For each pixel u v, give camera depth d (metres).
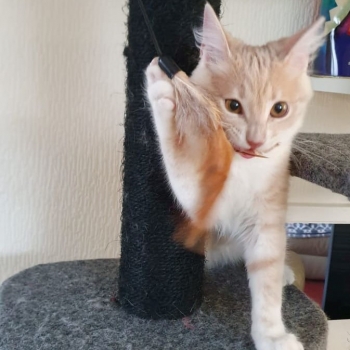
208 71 0.83
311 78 1.18
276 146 0.87
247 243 0.96
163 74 0.75
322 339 0.88
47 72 1.18
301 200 1.25
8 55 1.15
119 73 1.22
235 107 0.81
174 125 0.76
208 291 1.02
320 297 1.48
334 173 0.91
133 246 0.89
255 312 0.86
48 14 1.15
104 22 1.18
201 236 0.89
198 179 0.79
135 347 0.82
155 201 0.86
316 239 1.48
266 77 0.81
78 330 0.86
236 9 1.25
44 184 1.26
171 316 0.91
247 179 0.89
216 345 0.83
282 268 0.90
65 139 1.24
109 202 1.30
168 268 0.89
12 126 1.20
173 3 0.80
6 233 1.27
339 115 1.37
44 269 1.08
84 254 1.33
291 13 1.28
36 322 0.87
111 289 1.00
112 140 1.26
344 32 1.22
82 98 1.22
